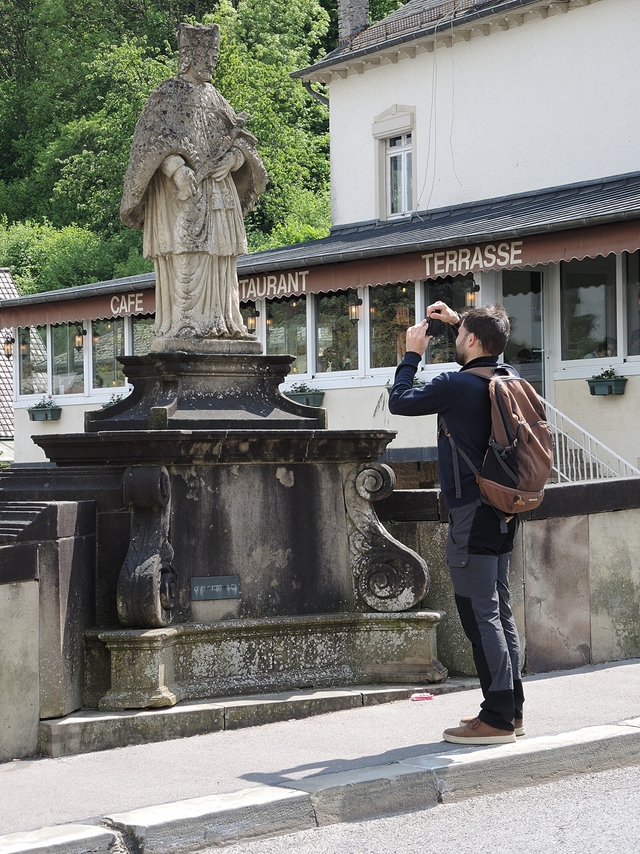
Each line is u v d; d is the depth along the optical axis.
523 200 20.67
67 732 6.22
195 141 7.62
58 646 6.36
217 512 7.04
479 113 21.66
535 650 8.04
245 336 7.75
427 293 18.28
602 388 16.86
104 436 6.89
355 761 5.77
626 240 14.94
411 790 5.51
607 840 4.96
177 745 6.27
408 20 22.91
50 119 54.25
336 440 7.26
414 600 7.27
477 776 5.70
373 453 7.40
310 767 5.69
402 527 7.74
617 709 6.84
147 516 6.83
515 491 5.82
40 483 7.13
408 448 18.30
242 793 5.27
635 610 8.71
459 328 6.25
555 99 20.47
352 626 7.30
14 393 25.34
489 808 5.48
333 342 19.58
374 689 7.11
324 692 7.01
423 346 6.25
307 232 42.16
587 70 19.98
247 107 46.44
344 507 7.41
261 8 50.34
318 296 19.75
